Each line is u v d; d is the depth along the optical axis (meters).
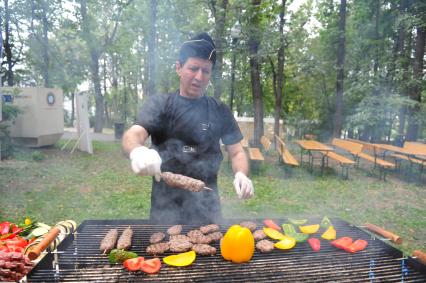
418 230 4.64
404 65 10.88
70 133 19.03
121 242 1.88
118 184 6.92
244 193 2.04
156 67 10.72
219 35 9.13
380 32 12.36
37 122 10.47
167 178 1.95
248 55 9.35
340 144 9.58
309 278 1.64
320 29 14.67
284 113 20.06
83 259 1.77
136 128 2.28
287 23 10.88
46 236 1.73
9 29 11.52
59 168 8.31
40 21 11.18
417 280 1.65
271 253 1.92
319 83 16.17
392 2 11.12
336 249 2.00
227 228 2.28
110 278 1.58
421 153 7.79
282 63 12.40
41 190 6.25
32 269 1.57
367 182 7.66
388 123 11.06
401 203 5.98
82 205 5.44
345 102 13.79
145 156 1.76
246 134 15.35
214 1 9.52
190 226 2.27
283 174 8.36
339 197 6.31
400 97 9.94
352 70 12.62
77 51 15.10
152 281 1.56
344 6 11.66
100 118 19.25
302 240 2.06
